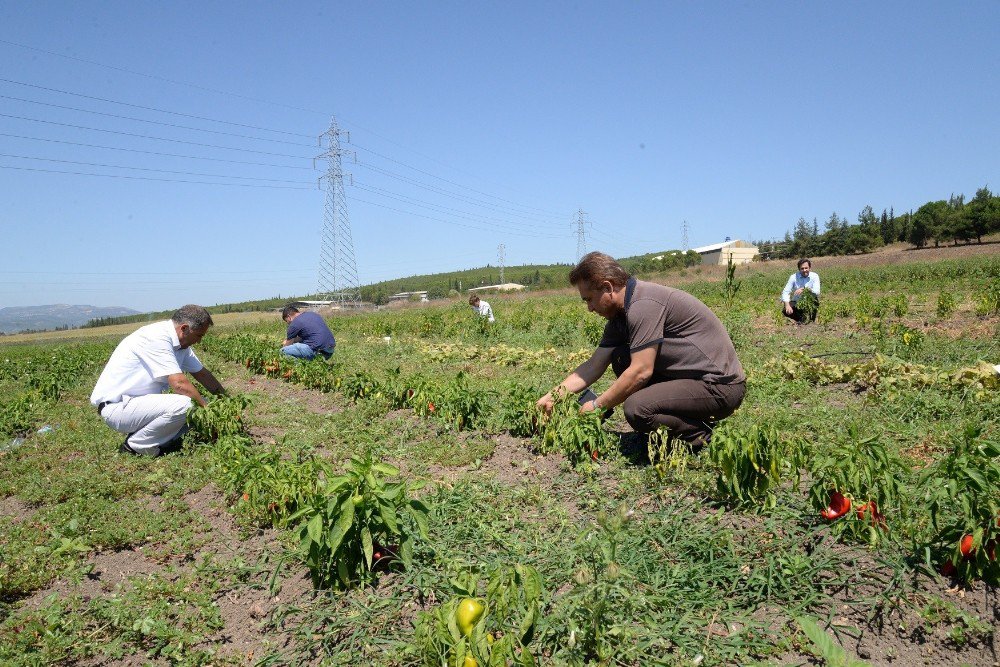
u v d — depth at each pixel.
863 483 3.61
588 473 5.00
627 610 3.18
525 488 4.96
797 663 2.88
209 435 6.75
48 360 17.89
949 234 76.12
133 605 3.74
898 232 93.62
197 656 3.25
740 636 3.05
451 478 5.45
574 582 3.43
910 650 2.94
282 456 6.30
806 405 7.17
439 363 13.48
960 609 3.11
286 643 3.33
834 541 3.67
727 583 3.47
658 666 2.84
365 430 7.18
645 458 5.34
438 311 35.81
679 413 5.12
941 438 5.47
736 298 27.27
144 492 5.67
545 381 9.33
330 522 3.51
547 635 3.02
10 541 4.67
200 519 4.99
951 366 8.58
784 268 55.56
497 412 6.88
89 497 5.51
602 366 5.85
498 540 4.02
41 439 7.70
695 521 4.09
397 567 3.80
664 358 5.17
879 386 7.59
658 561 3.66
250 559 4.27
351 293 58.88
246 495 4.81
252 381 12.49
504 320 22.59
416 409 7.70
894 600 3.17
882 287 29.05
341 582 3.66
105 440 7.36
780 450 4.23
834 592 3.33
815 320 16.28
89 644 3.42
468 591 2.73
